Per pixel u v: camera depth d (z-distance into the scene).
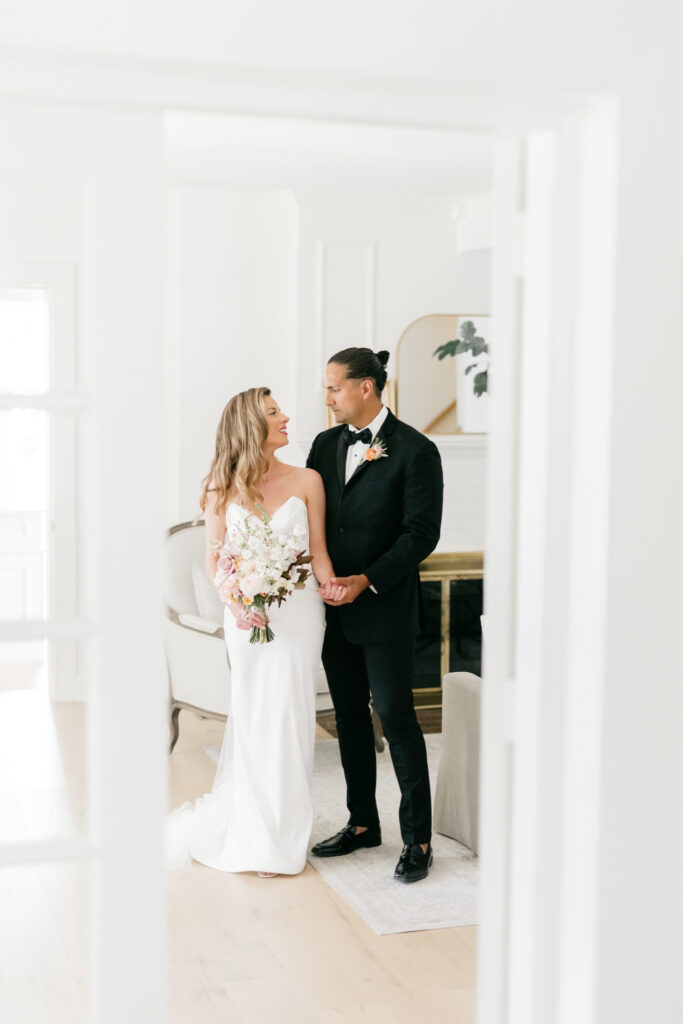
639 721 1.78
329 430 3.82
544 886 1.87
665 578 1.76
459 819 4.05
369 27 1.59
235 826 3.77
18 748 4.52
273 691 3.67
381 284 5.81
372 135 3.19
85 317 1.65
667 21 1.70
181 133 3.08
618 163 1.69
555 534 1.80
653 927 1.81
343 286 5.75
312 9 1.57
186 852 3.81
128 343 1.62
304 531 3.61
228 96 1.63
